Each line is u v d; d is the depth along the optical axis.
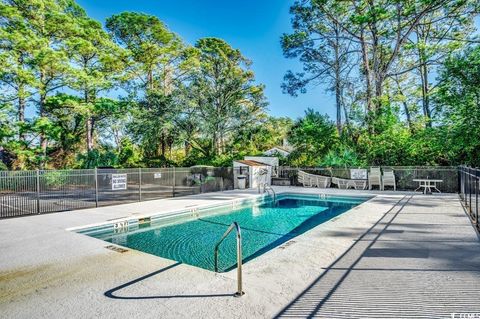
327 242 5.41
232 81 29.23
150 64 29.52
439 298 3.13
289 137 23.16
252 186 18.00
